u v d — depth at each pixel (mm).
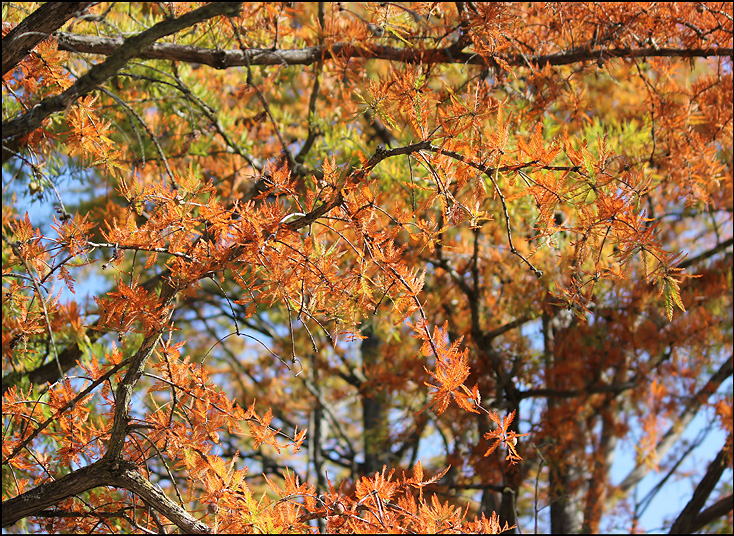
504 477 4375
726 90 3561
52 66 2385
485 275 4395
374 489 1947
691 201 3283
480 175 1801
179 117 4008
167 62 3750
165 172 3703
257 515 1821
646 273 1679
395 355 4758
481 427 4496
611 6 3121
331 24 3184
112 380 2299
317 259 1896
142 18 3830
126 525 2428
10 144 2533
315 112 3781
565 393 4512
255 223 1781
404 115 2156
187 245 2014
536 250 1828
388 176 3244
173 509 1980
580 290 1860
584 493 5375
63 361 3430
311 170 3199
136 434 2160
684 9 3205
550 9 3244
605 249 2500
